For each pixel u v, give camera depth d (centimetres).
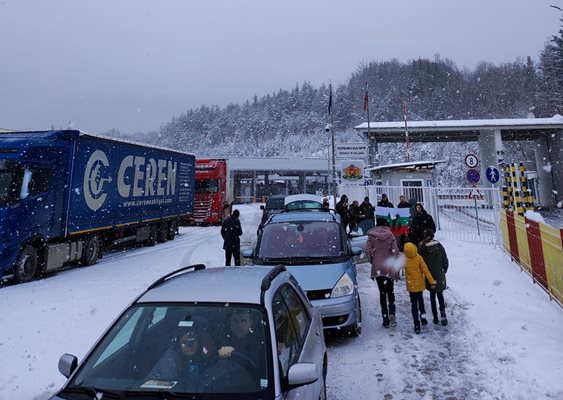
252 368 280
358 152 2361
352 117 12825
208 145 15188
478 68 11088
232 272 404
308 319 414
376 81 12850
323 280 629
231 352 291
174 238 2017
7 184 1032
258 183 6284
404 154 8569
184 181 2091
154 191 1747
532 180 4169
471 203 1582
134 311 332
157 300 338
